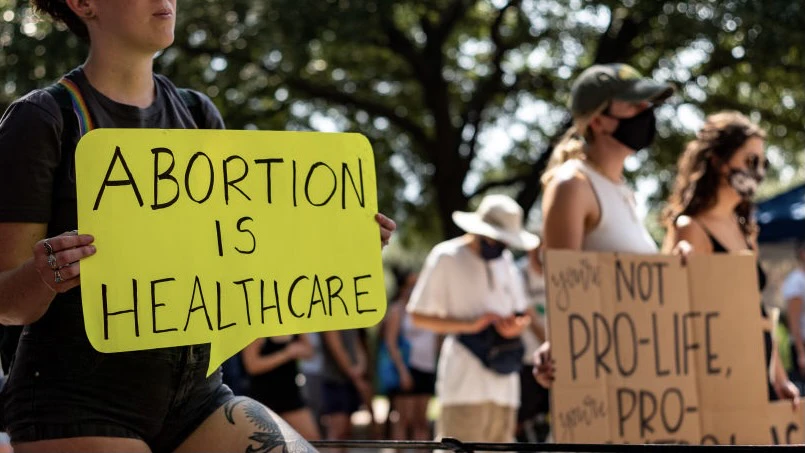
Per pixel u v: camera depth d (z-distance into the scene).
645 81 5.36
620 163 5.52
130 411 3.26
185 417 3.42
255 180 3.42
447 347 8.55
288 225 3.46
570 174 5.32
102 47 3.38
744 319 5.61
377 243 3.59
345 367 13.20
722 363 5.54
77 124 3.29
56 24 3.71
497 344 8.36
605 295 5.19
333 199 3.54
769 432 5.64
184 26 19.58
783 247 16.59
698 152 5.96
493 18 24.30
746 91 24.20
